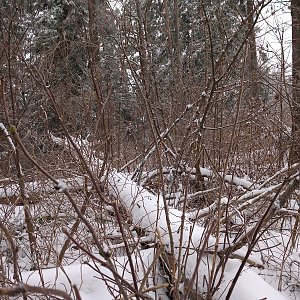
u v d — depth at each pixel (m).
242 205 3.43
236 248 2.94
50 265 3.44
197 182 4.67
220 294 2.66
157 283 2.84
